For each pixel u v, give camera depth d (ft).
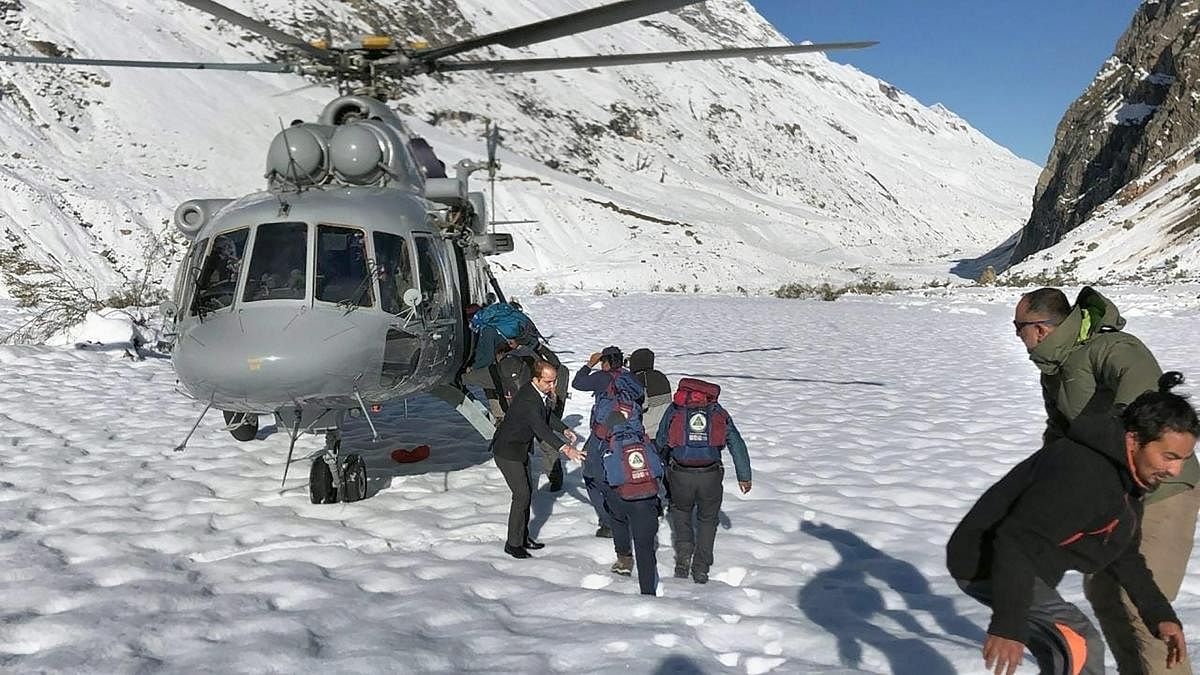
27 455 27.55
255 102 236.84
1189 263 122.83
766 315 86.43
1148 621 9.93
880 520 21.71
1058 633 10.16
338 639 14.55
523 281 184.34
